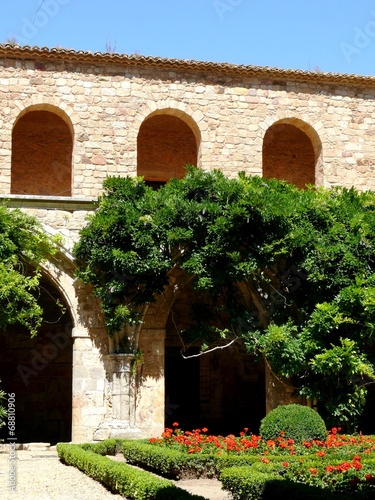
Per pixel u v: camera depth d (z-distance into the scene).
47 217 22.09
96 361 22.05
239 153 25.45
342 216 22.05
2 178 23.70
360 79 26.31
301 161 30.00
